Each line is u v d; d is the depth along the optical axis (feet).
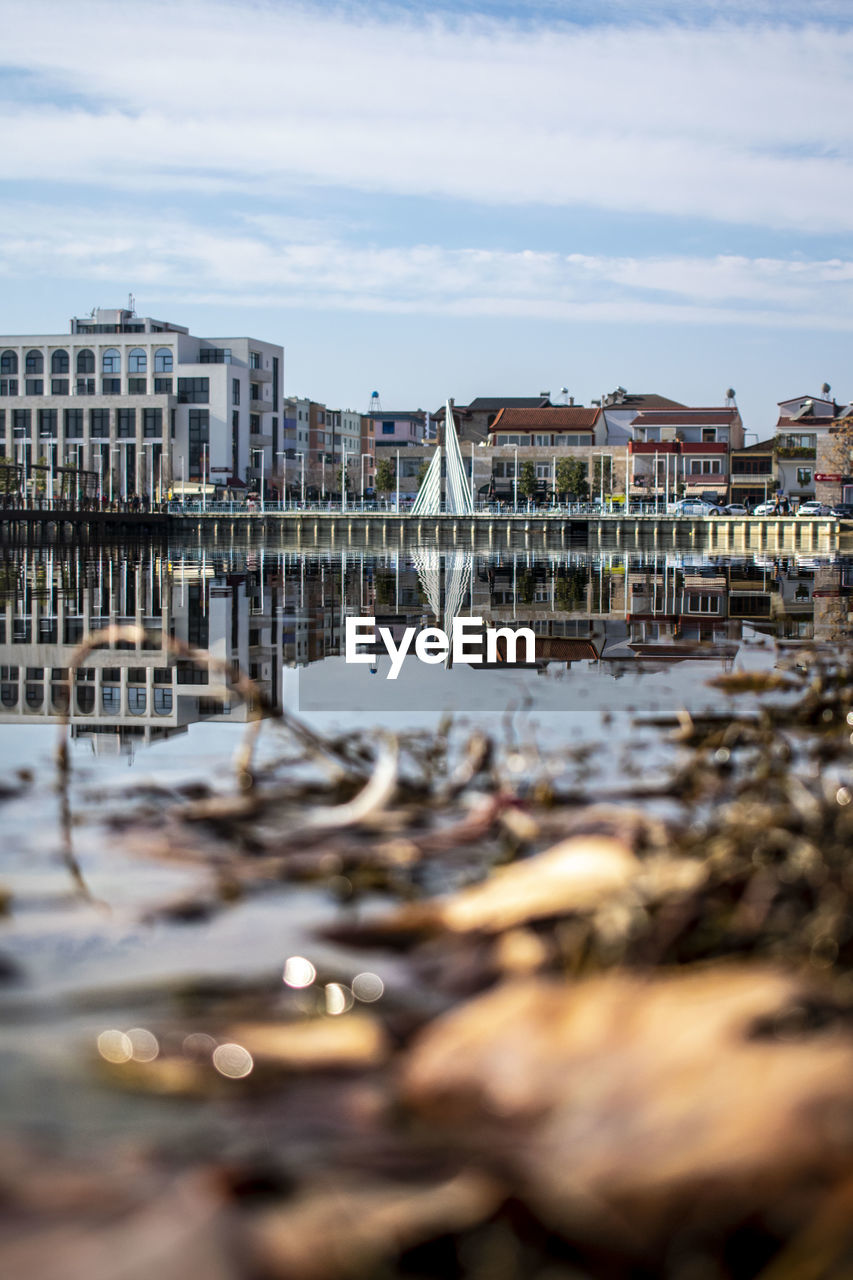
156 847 8.89
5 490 283.38
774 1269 3.16
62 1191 3.53
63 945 6.47
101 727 17.49
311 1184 3.59
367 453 498.69
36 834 9.45
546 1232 3.34
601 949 5.81
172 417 347.56
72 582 79.51
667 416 345.92
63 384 358.23
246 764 11.61
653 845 8.04
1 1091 4.51
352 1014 5.36
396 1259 3.25
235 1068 4.72
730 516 262.06
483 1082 4.19
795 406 349.61
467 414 439.22
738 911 6.12
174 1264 3.06
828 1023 4.16
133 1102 4.38
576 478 339.98
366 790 10.46
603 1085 3.96
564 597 69.82
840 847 7.13
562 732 16.08
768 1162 3.40
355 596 68.28
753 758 13.08
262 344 381.81
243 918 7.08
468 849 8.82
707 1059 3.94
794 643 36.06
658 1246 3.27
